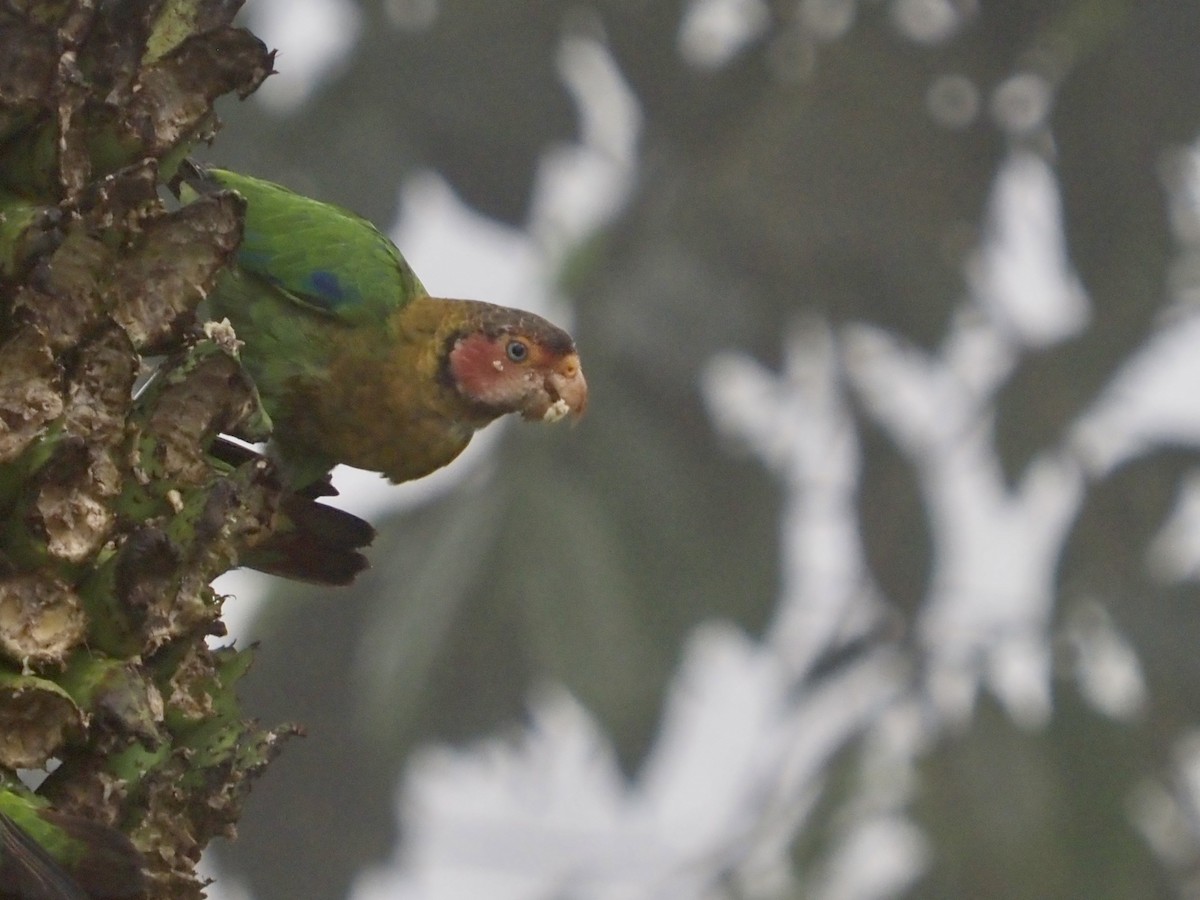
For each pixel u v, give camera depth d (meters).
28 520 4.75
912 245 13.07
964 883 11.98
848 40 13.05
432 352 8.85
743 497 12.88
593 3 13.13
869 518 13.55
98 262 4.88
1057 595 13.03
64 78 4.84
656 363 12.39
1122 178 13.09
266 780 13.41
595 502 12.04
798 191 12.86
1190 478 13.11
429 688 11.85
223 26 5.11
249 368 8.62
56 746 4.71
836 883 12.55
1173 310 13.30
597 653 11.70
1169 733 12.76
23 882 4.45
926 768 12.46
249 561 6.88
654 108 13.30
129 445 4.92
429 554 11.95
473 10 12.63
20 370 4.79
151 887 4.80
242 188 8.62
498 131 12.73
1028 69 13.21
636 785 11.90
